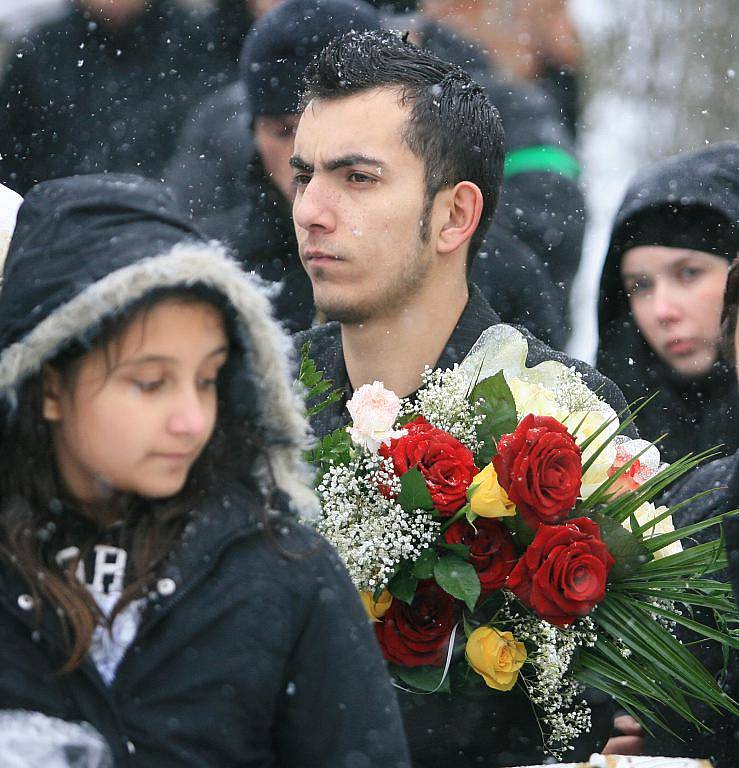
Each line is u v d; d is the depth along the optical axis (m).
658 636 7.17
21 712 5.33
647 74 20.80
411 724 7.20
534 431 7.00
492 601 7.25
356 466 7.17
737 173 10.97
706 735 8.00
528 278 11.64
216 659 5.81
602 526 7.14
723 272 10.84
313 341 8.34
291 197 11.48
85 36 13.75
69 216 5.75
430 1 14.17
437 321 7.80
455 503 7.04
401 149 7.55
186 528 5.91
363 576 7.04
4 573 5.78
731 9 20.91
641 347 11.16
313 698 5.98
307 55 11.34
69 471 5.88
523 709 7.27
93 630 5.68
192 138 12.34
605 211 19.12
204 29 13.83
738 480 8.02
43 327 5.61
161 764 5.72
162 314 5.62
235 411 6.13
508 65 13.98
